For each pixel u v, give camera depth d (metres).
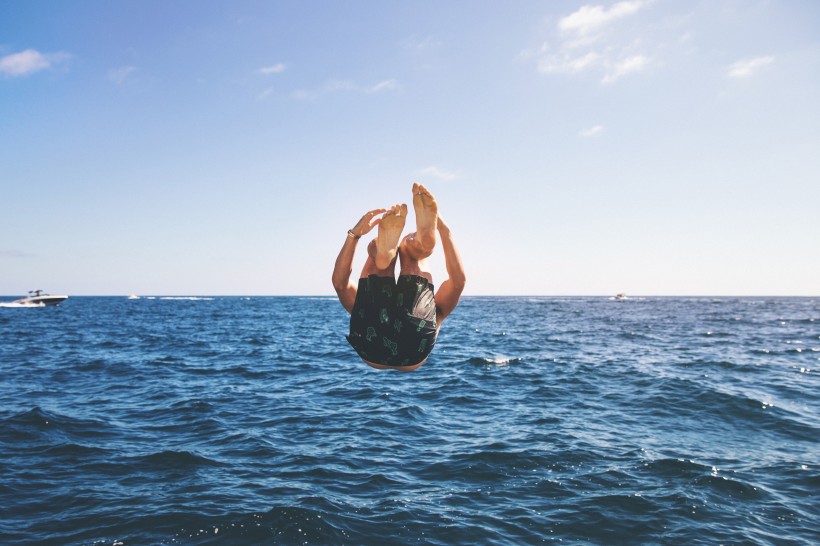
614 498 7.26
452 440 10.14
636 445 9.62
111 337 33.38
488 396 14.35
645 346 27.41
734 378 16.56
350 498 7.33
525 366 19.69
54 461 8.66
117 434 10.35
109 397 14.00
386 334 3.07
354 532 6.32
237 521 6.49
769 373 17.70
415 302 3.06
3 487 7.48
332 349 27.47
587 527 6.48
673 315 70.25
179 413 12.23
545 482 7.89
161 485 7.72
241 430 10.80
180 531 6.25
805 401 13.25
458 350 25.38
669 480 7.89
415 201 2.92
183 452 9.20
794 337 33.66
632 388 15.10
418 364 3.27
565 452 9.21
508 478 8.08
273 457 9.09
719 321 54.38
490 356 22.86
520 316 65.75
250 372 18.89
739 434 10.42
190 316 66.00
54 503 7.01
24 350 25.05
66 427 10.67
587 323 50.09
